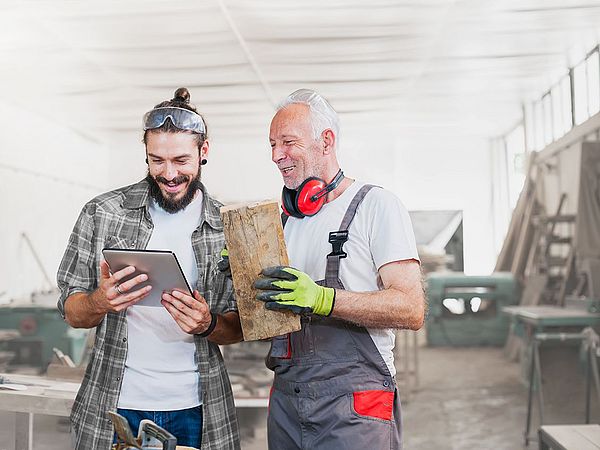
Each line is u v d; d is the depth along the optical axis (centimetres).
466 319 440
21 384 306
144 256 175
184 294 185
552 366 424
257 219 172
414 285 180
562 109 441
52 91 520
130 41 458
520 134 451
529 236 440
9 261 543
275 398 193
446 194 455
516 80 452
